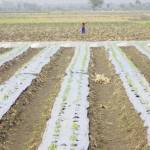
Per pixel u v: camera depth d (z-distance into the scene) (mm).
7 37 66125
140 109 22016
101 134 19453
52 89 28297
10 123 21000
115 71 33438
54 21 103500
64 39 61469
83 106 22672
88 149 17000
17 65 38344
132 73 32312
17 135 19656
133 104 22984
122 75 31578
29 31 75312
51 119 20516
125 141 18531
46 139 17859
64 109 22141
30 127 20703
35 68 35250
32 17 128000
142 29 77000
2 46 53188
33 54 45500
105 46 51250
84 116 20844
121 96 25141
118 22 96938
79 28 79688
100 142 18328
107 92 27516
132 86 27625
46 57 41656
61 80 30031
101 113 22594
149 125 19375
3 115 21703
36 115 22594
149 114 21125
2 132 19719
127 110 22125
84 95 25141
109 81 30094
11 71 35250
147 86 27547
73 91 26219
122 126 20359
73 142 17406
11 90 27156
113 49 47844
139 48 48250
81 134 18328
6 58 41312
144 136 18172
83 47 50594
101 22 97125
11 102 24109
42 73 33438
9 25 91000
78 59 40125
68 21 102688
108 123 21016
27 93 26703
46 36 66000
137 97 24625
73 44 54156
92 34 67688
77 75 31703
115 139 18891
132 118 20688
